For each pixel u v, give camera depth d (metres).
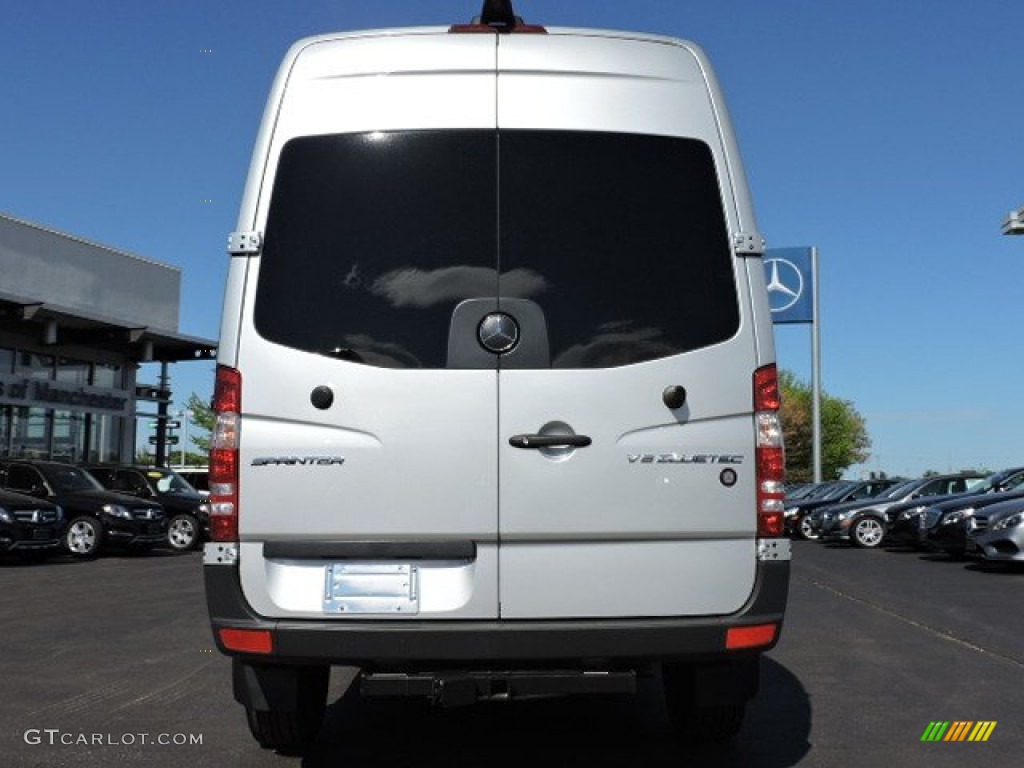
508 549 3.86
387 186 4.04
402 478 3.86
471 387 3.89
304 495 3.86
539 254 3.99
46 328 24.08
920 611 10.24
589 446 3.89
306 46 4.18
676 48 4.22
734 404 3.96
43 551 18.22
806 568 15.72
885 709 5.93
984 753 5.00
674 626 3.84
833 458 74.75
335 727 5.61
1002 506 14.99
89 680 6.83
